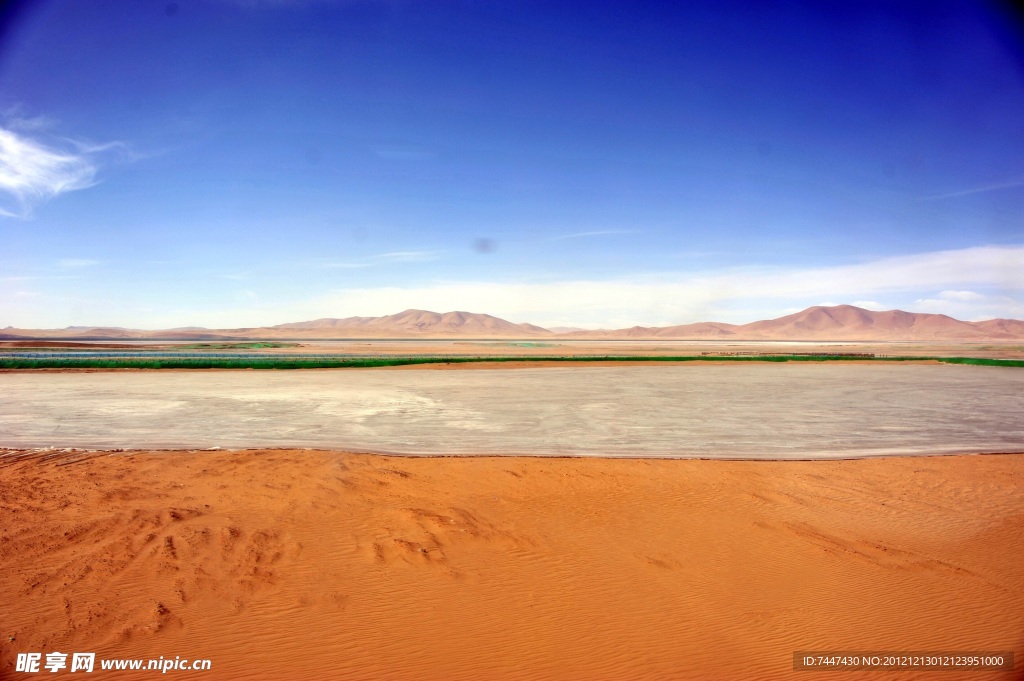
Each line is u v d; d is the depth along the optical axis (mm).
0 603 6008
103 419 18875
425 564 7238
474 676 4961
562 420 19703
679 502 10055
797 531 8727
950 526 9125
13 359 47531
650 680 4961
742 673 5105
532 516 9148
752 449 14969
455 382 34312
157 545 7594
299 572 6934
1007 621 6160
